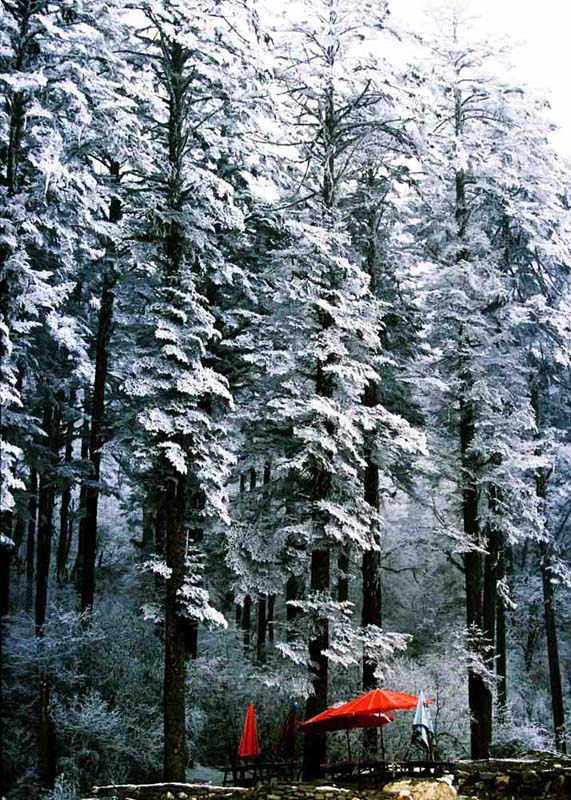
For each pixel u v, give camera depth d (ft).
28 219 51.78
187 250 61.72
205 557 66.44
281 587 64.95
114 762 62.08
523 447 74.33
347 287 66.03
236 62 57.57
